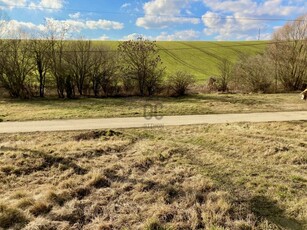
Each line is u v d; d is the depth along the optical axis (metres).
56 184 6.28
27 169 7.08
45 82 23.31
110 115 14.58
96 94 23.59
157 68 24.03
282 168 7.20
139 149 8.77
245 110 16.03
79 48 23.16
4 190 5.95
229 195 5.62
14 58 22.30
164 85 23.58
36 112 15.37
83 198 5.68
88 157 8.04
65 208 5.18
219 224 4.69
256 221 4.78
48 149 8.46
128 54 23.73
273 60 27.42
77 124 12.46
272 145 8.85
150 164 7.51
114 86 23.81
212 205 5.24
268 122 12.81
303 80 27.52
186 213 5.02
